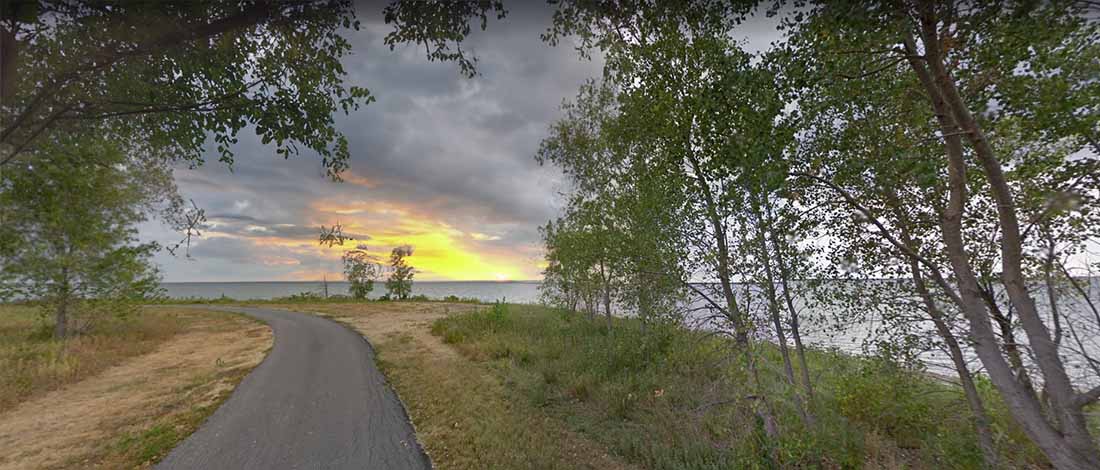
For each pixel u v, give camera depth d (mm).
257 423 6797
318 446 5863
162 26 2824
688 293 6055
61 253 13641
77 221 13203
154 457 5570
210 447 5852
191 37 2920
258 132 3910
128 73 3205
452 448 5730
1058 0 3170
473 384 8797
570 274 14812
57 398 8398
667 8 4934
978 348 3895
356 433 6324
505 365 10586
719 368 6605
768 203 5230
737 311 5348
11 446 6023
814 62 3893
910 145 4641
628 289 7574
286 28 3494
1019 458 4949
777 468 4844
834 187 4641
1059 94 3967
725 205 5227
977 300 3902
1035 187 4656
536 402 7613
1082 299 4348
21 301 13141
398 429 6469
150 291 16344
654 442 5801
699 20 4906
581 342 12422
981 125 4543
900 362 5734
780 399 4906
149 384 9469
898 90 4535
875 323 5922
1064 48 4004
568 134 13031
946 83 3561
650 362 8719
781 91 4121
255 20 3188
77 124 3561
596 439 6125
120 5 2611
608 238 8828
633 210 7066
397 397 8203
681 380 7879
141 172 13656
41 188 11477
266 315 26859
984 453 4984
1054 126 4105
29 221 12008
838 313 5891
